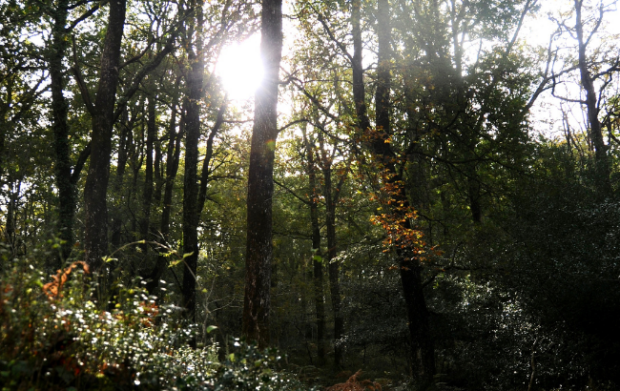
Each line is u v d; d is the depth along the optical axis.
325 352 23.53
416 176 15.94
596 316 11.68
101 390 3.82
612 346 11.30
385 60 14.01
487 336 14.43
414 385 14.04
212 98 17.77
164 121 24.44
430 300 16.56
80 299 4.24
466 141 13.90
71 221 14.54
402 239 12.20
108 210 18.75
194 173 18.09
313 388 6.77
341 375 18.84
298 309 23.58
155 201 21.69
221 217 21.97
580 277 11.86
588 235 12.57
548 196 13.46
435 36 14.15
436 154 14.83
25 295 3.70
